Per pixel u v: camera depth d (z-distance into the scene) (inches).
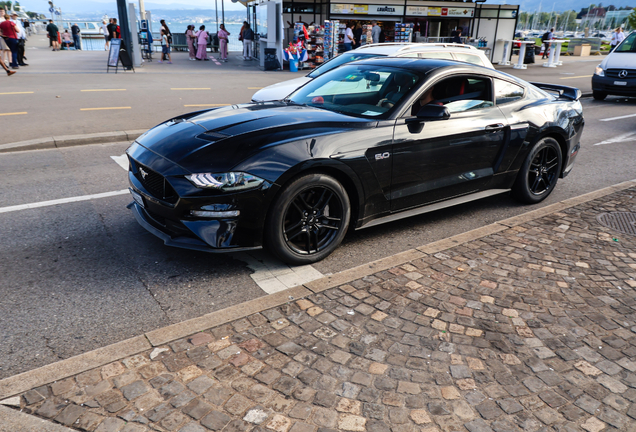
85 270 142.9
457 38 875.4
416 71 169.6
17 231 169.5
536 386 95.5
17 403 87.4
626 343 109.7
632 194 216.1
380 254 159.2
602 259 151.7
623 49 558.3
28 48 1119.6
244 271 144.3
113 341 110.3
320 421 85.2
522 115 191.3
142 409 86.9
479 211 202.7
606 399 92.5
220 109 170.7
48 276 138.8
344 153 141.5
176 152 136.3
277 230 136.5
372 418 86.3
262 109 164.7
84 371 96.2
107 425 83.0
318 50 819.4
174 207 131.4
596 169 274.7
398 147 153.6
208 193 127.3
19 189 214.7
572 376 98.5
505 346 107.6
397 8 882.1
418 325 114.6
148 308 124.0
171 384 93.3
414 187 163.5
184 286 135.2
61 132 319.6
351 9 860.6
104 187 220.7
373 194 153.2
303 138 137.4
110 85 539.5
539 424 86.0
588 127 404.2
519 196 205.5
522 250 156.9
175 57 959.0
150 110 404.8
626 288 134.2
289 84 307.4
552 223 180.7
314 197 144.2
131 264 147.3
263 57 786.8
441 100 168.9
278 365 99.5
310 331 111.3
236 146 133.5
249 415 86.1
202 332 109.9
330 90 180.2
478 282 135.3
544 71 869.2
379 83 171.8
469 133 172.1
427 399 91.3
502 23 971.9
